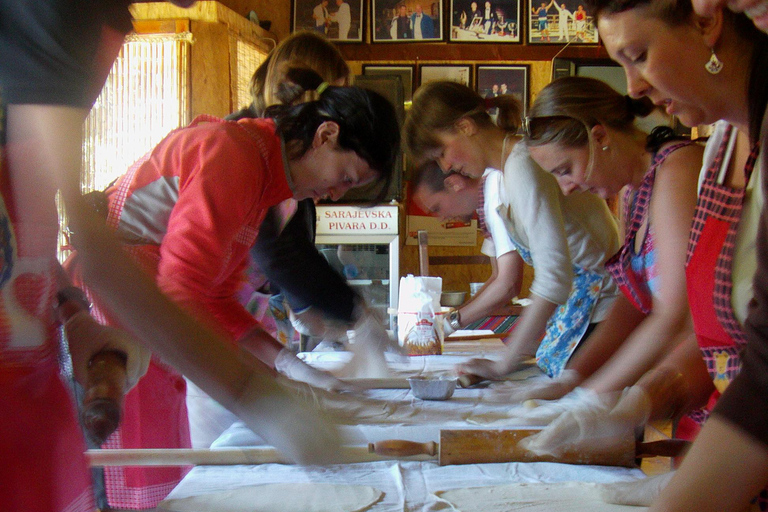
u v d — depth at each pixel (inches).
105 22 24.8
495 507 34.1
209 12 151.8
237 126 54.2
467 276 182.9
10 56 23.2
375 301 139.1
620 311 61.6
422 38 183.5
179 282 46.3
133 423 51.0
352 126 57.0
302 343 102.3
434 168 95.5
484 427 46.2
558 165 57.3
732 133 34.1
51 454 26.6
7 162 24.2
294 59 75.2
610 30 31.9
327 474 39.6
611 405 42.9
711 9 21.7
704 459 20.7
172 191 51.8
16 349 24.9
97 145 153.8
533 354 87.7
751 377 20.4
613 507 34.1
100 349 31.2
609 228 74.0
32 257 25.8
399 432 46.1
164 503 34.7
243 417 23.9
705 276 35.2
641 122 55.0
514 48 182.9
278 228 77.3
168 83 152.6
